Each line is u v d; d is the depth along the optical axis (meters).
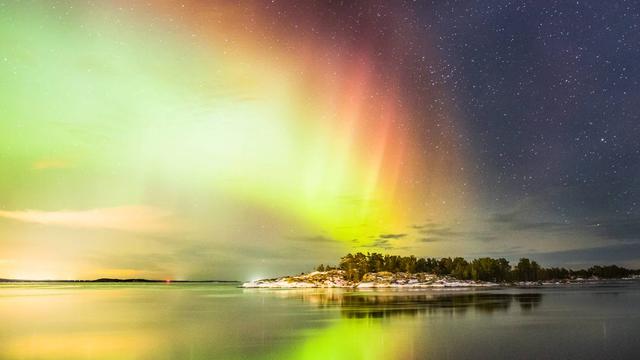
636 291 152.38
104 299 134.00
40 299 133.12
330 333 47.34
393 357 34.09
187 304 105.62
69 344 42.53
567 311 70.88
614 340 40.94
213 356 35.97
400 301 100.12
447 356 34.19
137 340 44.75
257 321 62.19
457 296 123.00
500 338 42.31
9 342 44.00
